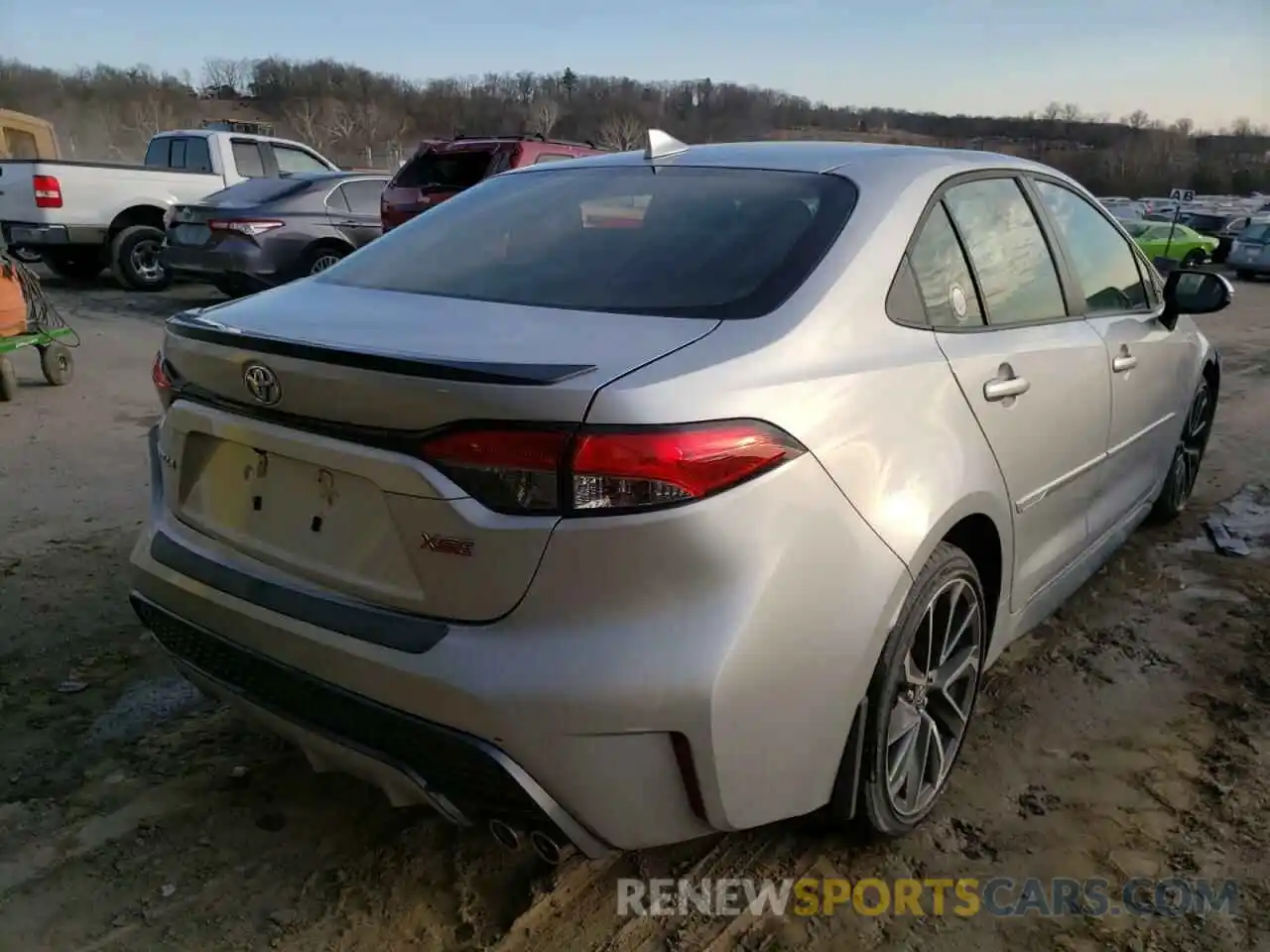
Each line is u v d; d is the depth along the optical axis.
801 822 2.54
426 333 2.12
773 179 2.72
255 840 2.61
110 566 4.20
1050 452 2.96
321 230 10.71
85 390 7.28
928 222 2.65
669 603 1.87
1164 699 3.36
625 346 2.02
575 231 2.67
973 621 2.71
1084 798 2.84
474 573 1.88
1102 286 3.60
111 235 12.04
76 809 2.71
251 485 2.25
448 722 1.91
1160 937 2.34
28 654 3.48
